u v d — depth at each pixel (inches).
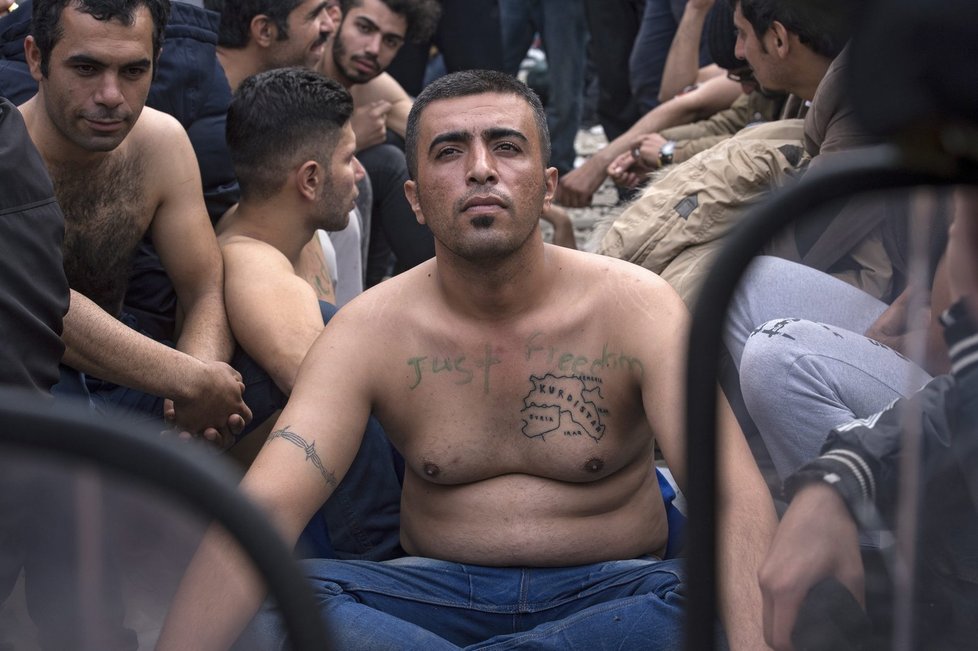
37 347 79.0
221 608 69.1
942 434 56.2
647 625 75.7
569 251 83.4
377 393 81.9
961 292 51.8
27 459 24.5
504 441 81.7
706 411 31.9
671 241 113.9
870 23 25.4
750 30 114.3
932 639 56.6
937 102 25.0
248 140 114.9
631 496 83.7
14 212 78.1
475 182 76.2
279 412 109.9
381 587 80.5
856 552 59.2
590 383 80.8
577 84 242.8
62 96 98.1
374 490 93.8
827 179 29.2
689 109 165.9
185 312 113.7
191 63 121.8
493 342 81.1
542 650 76.1
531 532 81.4
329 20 145.6
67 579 80.4
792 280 81.0
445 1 218.8
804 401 78.7
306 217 117.6
